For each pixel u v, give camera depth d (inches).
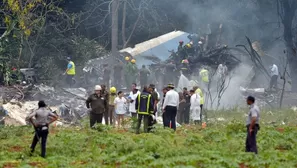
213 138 1454.2
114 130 1626.5
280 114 2175.2
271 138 1443.2
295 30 3245.6
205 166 1023.6
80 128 1752.0
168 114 1594.5
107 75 2664.9
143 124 1648.6
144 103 1560.0
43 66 2824.8
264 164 1083.3
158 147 1224.2
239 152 1169.4
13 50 2778.1
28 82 2657.5
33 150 1212.5
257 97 2696.9
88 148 1320.1
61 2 3533.5
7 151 1259.8
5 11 2913.4
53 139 1398.9
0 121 1908.2
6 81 2534.5
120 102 1803.6
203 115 2133.4
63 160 1118.4
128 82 2691.9
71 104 2242.9
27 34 2760.8
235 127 1608.0
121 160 1078.4
